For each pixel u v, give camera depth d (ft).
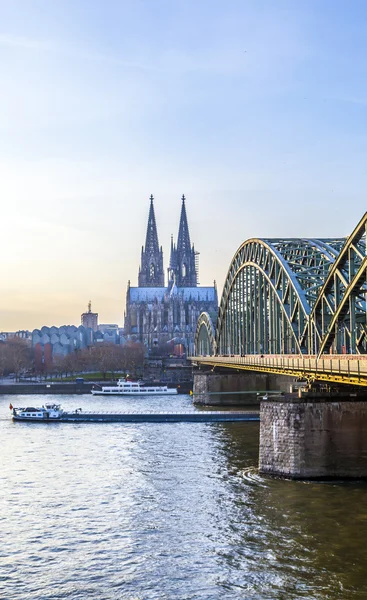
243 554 183.11
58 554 188.85
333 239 389.19
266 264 409.49
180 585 166.91
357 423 255.50
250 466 285.02
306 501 225.97
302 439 255.09
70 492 250.98
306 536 193.26
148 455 321.52
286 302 363.76
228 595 160.45
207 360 562.66
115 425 447.83
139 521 214.07
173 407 570.05
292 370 289.53
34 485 262.88
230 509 221.05
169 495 241.76
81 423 464.24
